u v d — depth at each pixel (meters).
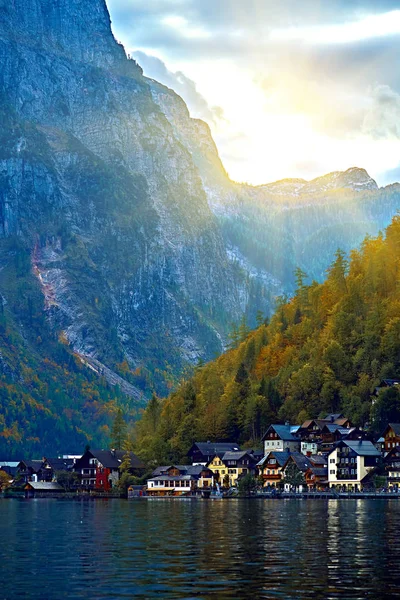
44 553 114.25
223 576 94.94
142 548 118.19
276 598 84.12
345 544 120.88
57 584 91.12
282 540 126.19
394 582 91.50
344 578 93.69
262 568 99.81
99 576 95.50
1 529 151.25
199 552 113.19
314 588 88.56
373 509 197.25
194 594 85.88
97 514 194.62
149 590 87.81
